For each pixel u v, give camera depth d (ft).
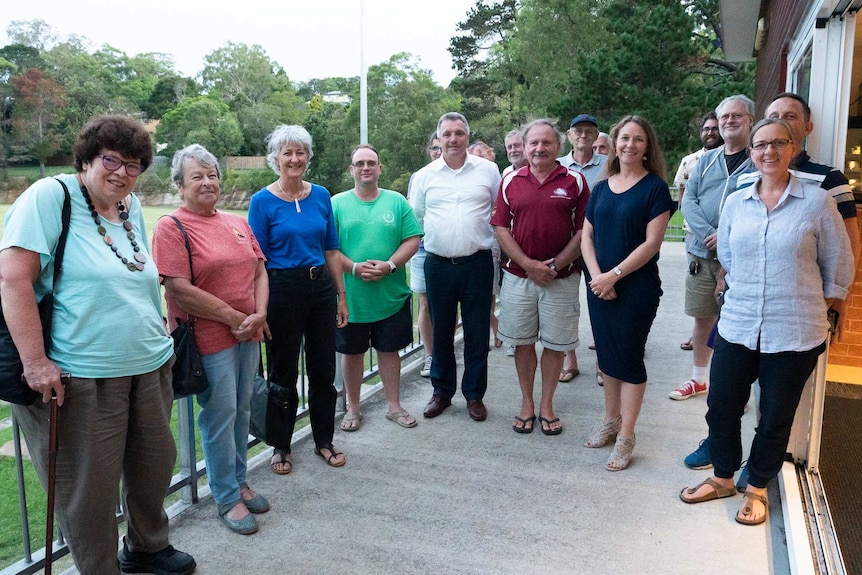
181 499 9.97
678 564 8.14
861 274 16.03
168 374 7.66
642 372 10.60
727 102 12.00
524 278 11.86
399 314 12.41
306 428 12.62
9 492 12.07
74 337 6.57
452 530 8.99
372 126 121.60
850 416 13.23
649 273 10.36
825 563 7.86
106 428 6.84
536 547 8.55
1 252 6.23
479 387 12.98
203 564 8.24
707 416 9.52
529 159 11.40
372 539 8.79
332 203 12.10
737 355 8.90
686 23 69.72
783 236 8.25
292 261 10.07
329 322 10.72
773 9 20.35
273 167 10.26
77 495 6.82
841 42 9.83
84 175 6.70
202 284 8.49
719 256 9.34
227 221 8.95
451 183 12.41
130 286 6.91
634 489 10.09
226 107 160.35
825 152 10.13
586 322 21.48
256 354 9.47
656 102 67.92
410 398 14.46
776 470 8.95
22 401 6.36
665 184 10.18
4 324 6.31
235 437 9.45
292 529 9.05
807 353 8.39
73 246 6.57
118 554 8.25
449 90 137.28
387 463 11.11
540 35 101.55
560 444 11.82
